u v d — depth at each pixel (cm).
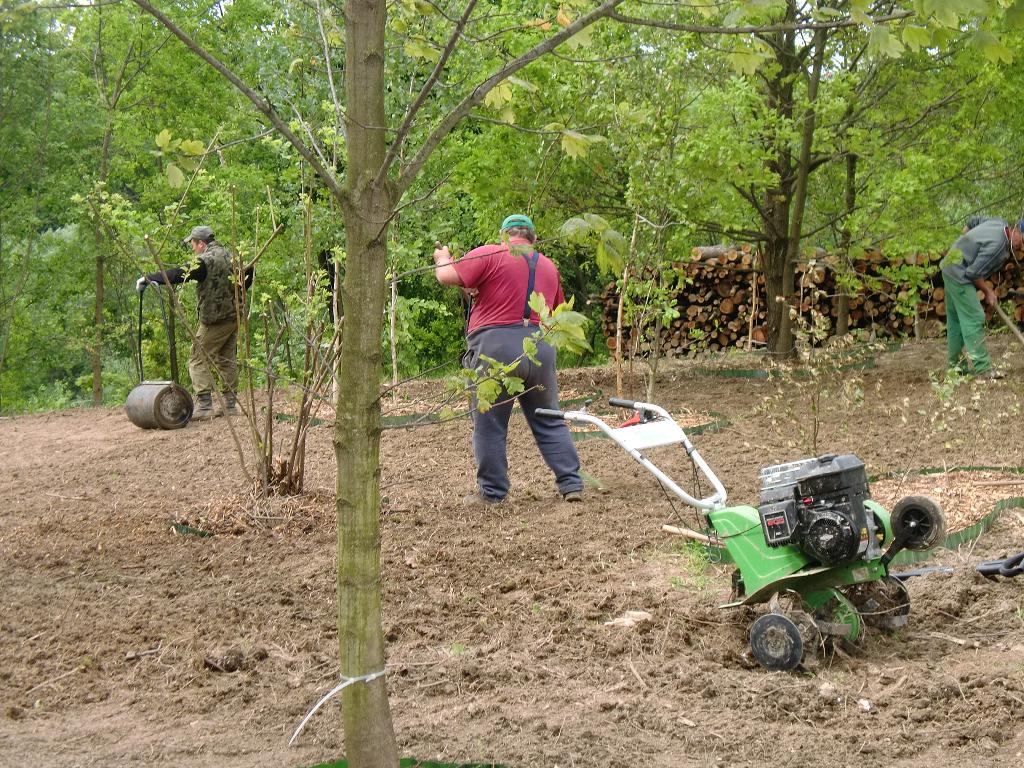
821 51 1320
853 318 1725
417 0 346
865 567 473
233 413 1233
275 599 577
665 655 486
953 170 1286
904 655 481
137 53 1983
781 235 1437
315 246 1291
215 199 1187
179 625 539
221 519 739
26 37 1673
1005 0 279
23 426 1330
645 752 384
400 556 648
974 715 408
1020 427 937
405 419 1105
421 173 1234
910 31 291
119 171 1969
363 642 321
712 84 1184
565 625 525
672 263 1216
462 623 535
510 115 353
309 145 830
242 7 1923
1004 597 542
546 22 340
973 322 1178
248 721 421
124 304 2203
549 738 396
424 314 2252
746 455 894
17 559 666
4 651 507
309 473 911
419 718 418
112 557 669
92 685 466
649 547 650
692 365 1505
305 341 788
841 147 1338
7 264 1927
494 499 774
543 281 750
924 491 741
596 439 991
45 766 378
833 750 386
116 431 1219
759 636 466
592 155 1078
